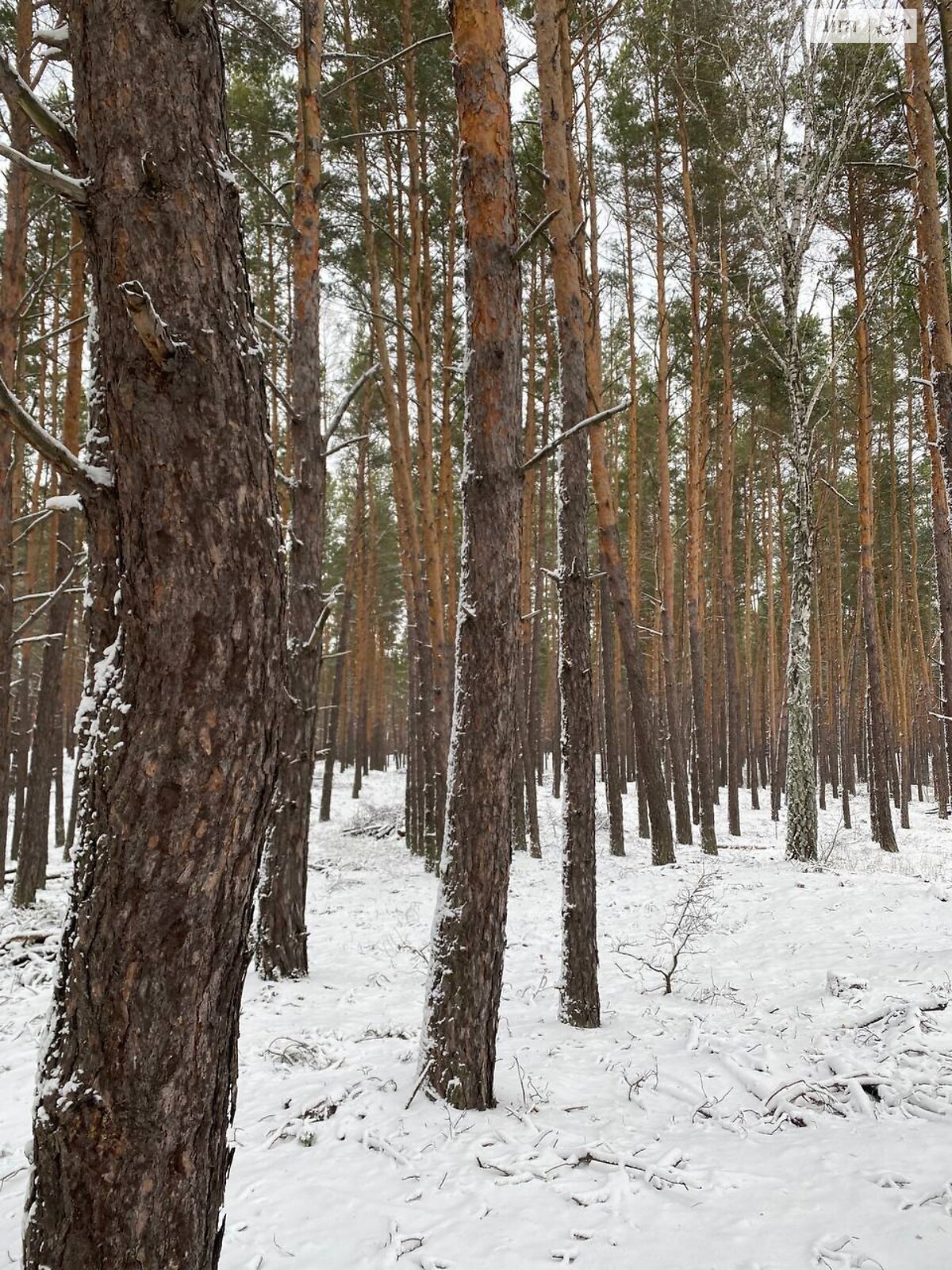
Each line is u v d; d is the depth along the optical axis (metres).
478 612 4.85
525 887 12.99
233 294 1.82
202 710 1.72
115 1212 1.69
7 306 9.39
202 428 1.73
